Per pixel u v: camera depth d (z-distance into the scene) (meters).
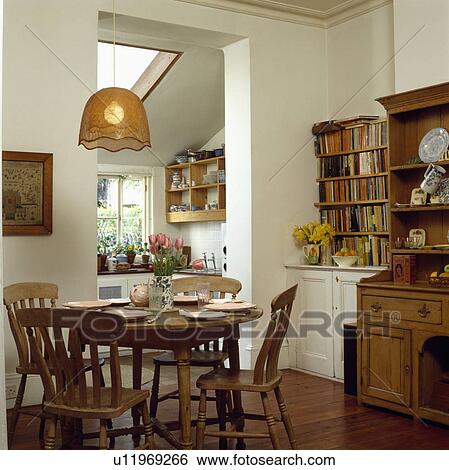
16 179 4.69
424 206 4.63
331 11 6.18
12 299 3.96
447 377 4.20
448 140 4.57
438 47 4.87
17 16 4.72
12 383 4.64
